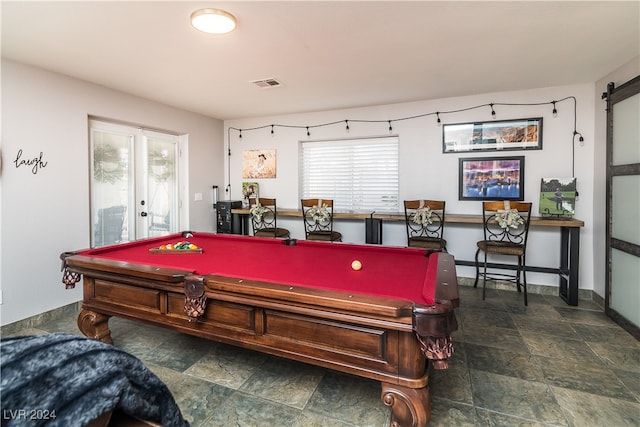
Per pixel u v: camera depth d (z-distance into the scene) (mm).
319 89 3604
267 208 4555
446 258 2070
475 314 3043
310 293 1437
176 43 2420
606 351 2338
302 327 1517
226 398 1814
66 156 3100
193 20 2041
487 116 3834
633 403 1761
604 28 2223
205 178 4957
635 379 1985
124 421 792
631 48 2547
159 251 2418
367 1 1888
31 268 2848
